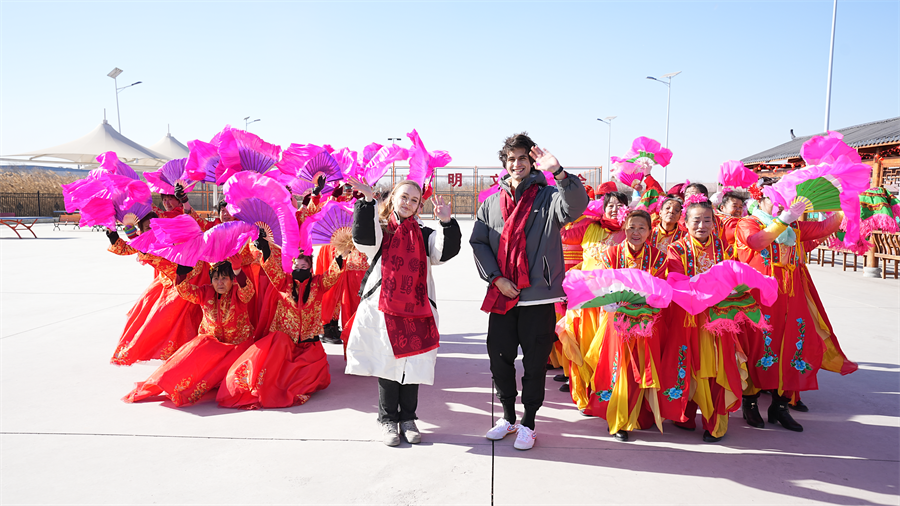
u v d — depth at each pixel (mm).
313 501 2611
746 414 3701
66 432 3387
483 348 5641
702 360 3344
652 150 5602
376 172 4910
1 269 11227
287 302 4156
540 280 3191
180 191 4676
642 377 3344
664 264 3557
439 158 4754
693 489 2758
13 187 33062
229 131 4445
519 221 3236
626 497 2670
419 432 3383
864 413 3855
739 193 4285
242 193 3719
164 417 3654
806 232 3738
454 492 2709
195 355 3926
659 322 3449
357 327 3250
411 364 3186
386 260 3199
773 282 3227
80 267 11594
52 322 6438
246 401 3850
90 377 4461
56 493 2666
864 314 6938
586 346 3904
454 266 12641
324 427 3523
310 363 4156
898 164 11438
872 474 2934
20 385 4254
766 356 3594
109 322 6441
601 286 3174
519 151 3264
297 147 4539
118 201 4301
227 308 4078
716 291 3168
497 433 3369
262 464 2994
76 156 25344
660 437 3447
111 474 2861
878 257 10344
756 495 2699
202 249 3637
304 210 4457
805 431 3547
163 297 4605
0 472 2867
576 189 2996
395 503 2600
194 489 2717
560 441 3371
